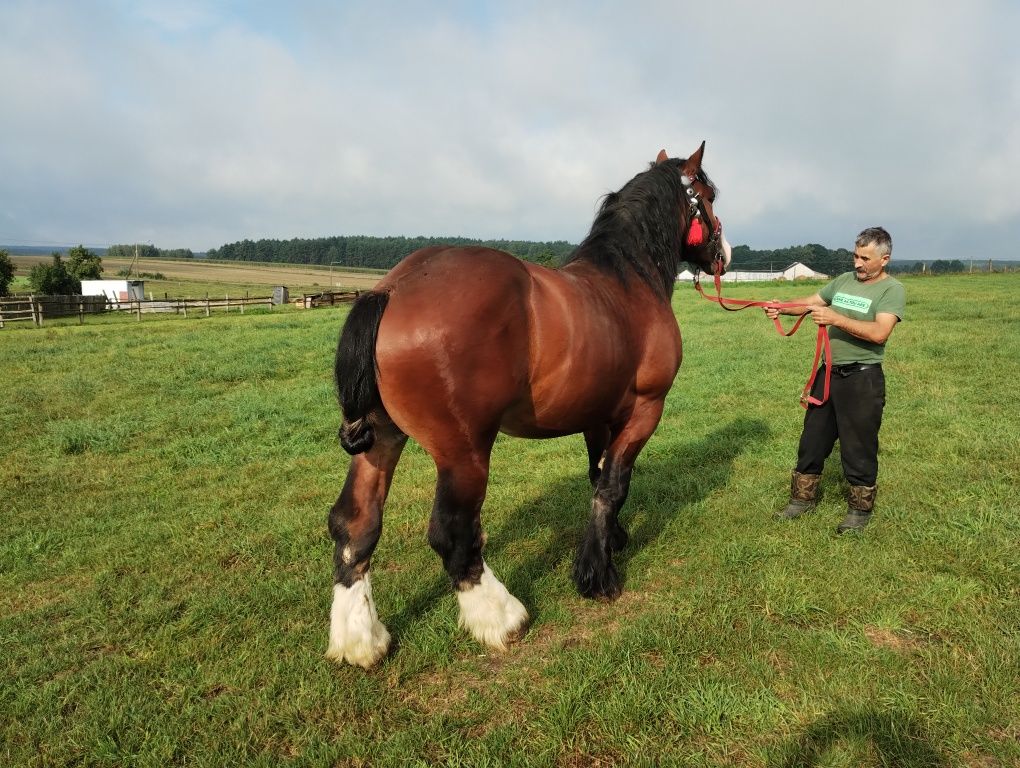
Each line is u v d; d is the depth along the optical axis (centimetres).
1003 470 518
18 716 261
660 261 377
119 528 460
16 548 419
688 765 229
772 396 845
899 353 1056
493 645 295
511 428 316
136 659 299
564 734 244
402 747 239
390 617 329
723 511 458
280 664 289
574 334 285
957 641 294
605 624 325
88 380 965
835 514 445
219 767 233
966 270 4459
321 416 786
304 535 441
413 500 508
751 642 297
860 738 236
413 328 249
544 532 438
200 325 1916
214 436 704
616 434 358
